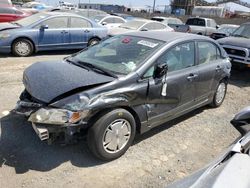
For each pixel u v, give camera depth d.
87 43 11.25
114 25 15.66
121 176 3.55
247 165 1.89
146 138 4.52
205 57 5.30
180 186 2.00
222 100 6.21
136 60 4.13
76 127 3.44
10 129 4.39
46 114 3.36
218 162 2.15
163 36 4.77
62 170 3.55
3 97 5.67
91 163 3.73
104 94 3.56
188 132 4.89
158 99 4.20
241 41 8.86
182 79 4.57
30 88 3.72
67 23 10.69
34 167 3.57
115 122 3.71
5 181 3.29
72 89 3.47
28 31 9.80
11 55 9.94
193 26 20.38
